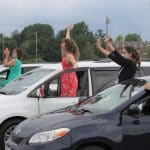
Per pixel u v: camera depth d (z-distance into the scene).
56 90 10.29
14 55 13.27
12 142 7.71
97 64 10.62
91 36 70.56
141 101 7.41
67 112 8.05
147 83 7.67
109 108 7.61
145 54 43.19
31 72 11.11
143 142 7.21
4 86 11.14
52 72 10.50
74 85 10.25
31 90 10.19
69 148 7.04
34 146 7.15
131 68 9.58
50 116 7.88
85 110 7.88
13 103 10.06
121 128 7.18
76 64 10.35
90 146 7.14
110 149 7.19
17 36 97.12
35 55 89.19
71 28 11.48
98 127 7.15
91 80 10.37
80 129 7.13
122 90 8.09
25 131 7.50
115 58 9.62
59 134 7.11
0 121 9.93
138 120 7.25
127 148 7.18
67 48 10.39
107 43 9.65
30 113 10.04
